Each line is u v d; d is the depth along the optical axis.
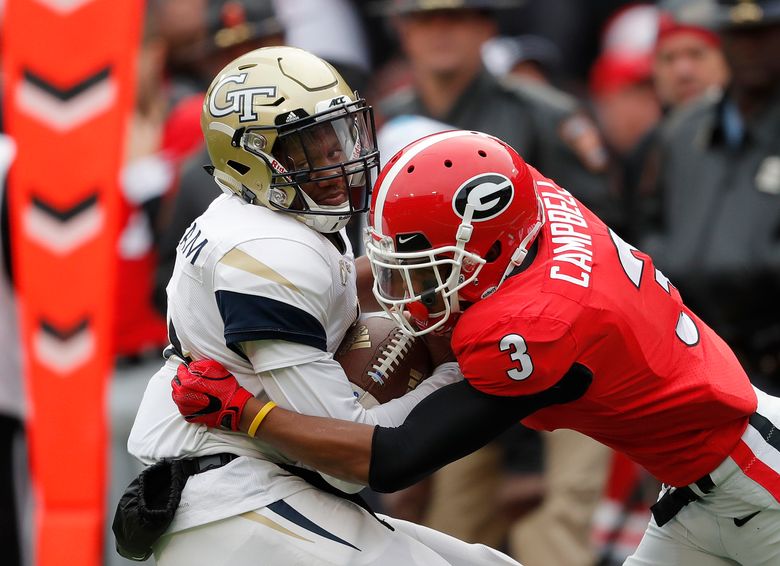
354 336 11.56
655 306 10.94
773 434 11.30
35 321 14.49
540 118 17.41
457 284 10.65
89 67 14.30
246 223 10.96
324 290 10.85
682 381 10.88
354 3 27.17
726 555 11.84
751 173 16.20
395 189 10.65
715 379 11.02
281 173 10.95
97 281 14.45
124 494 11.34
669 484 11.50
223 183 11.41
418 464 10.55
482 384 10.47
